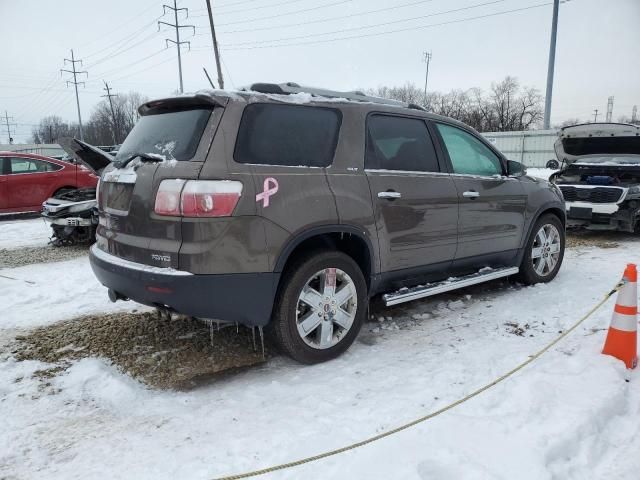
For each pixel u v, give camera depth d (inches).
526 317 172.1
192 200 113.6
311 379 128.6
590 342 145.3
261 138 125.7
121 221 130.5
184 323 169.6
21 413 114.7
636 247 297.6
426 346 149.0
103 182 141.5
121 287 129.6
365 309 146.4
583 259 264.1
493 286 212.2
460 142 178.9
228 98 124.0
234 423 109.0
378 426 105.3
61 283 224.1
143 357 144.3
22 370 136.3
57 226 313.6
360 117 146.6
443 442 96.0
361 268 148.5
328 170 135.0
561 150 356.8
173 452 99.3
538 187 206.1
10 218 437.4
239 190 117.0
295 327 130.4
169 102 132.9
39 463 96.7
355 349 147.6
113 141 2706.7
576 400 111.3
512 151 1208.2
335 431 104.0
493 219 182.7
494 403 112.4
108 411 115.8
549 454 93.0
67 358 144.2
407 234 152.7
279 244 122.7
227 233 115.5
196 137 121.3
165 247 118.0
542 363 132.4
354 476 86.8
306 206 127.3
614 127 318.7
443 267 169.6
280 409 114.3
